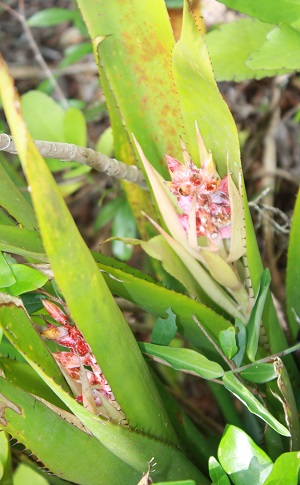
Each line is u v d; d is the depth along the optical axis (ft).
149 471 2.30
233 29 3.59
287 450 2.89
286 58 2.77
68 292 2.07
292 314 3.03
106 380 2.30
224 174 2.59
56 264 2.01
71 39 5.42
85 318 2.15
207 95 2.48
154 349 2.53
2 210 3.33
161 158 2.87
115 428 2.26
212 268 2.59
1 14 5.54
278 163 4.60
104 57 2.80
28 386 2.50
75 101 4.64
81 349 2.38
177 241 2.66
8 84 1.85
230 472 2.30
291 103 4.71
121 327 2.32
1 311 2.26
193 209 2.46
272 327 2.86
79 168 3.70
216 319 2.68
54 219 1.97
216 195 2.50
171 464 2.53
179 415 2.96
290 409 2.50
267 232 3.91
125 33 2.76
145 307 2.67
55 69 5.32
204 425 3.38
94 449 2.37
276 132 4.65
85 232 4.80
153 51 2.77
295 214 2.80
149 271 3.83
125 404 2.34
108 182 4.53
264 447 3.03
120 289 2.60
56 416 2.32
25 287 2.39
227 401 3.18
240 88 4.78
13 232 2.49
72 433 2.33
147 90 2.82
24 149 1.87
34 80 5.36
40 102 3.74
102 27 2.77
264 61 2.77
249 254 2.60
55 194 1.97
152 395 2.47
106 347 2.23
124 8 2.73
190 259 2.68
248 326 2.62
